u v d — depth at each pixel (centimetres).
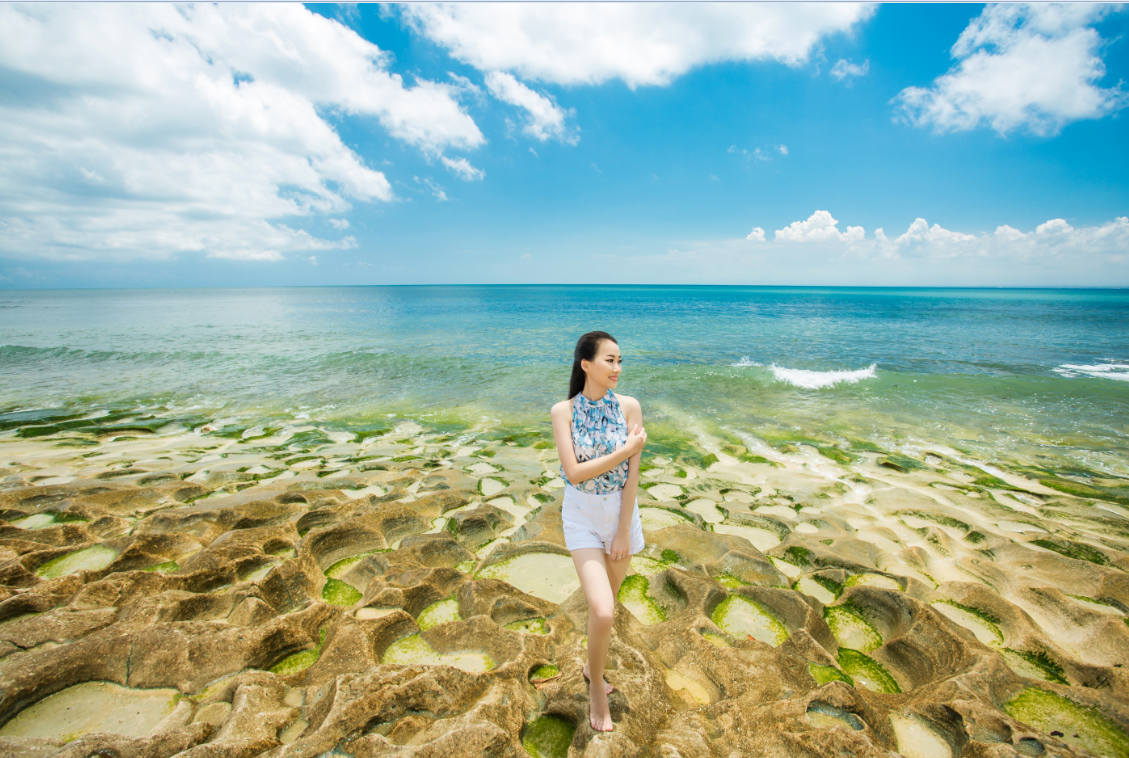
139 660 293
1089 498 622
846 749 222
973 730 242
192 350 1856
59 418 1003
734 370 1470
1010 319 3462
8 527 477
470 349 1916
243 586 378
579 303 6181
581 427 257
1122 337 2316
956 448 820
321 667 291
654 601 402
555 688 267
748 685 281
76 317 3719
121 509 560
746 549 456
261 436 898
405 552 445
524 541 477
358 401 1145
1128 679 289
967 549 486
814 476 698
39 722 258
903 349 1944
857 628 373
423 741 228
